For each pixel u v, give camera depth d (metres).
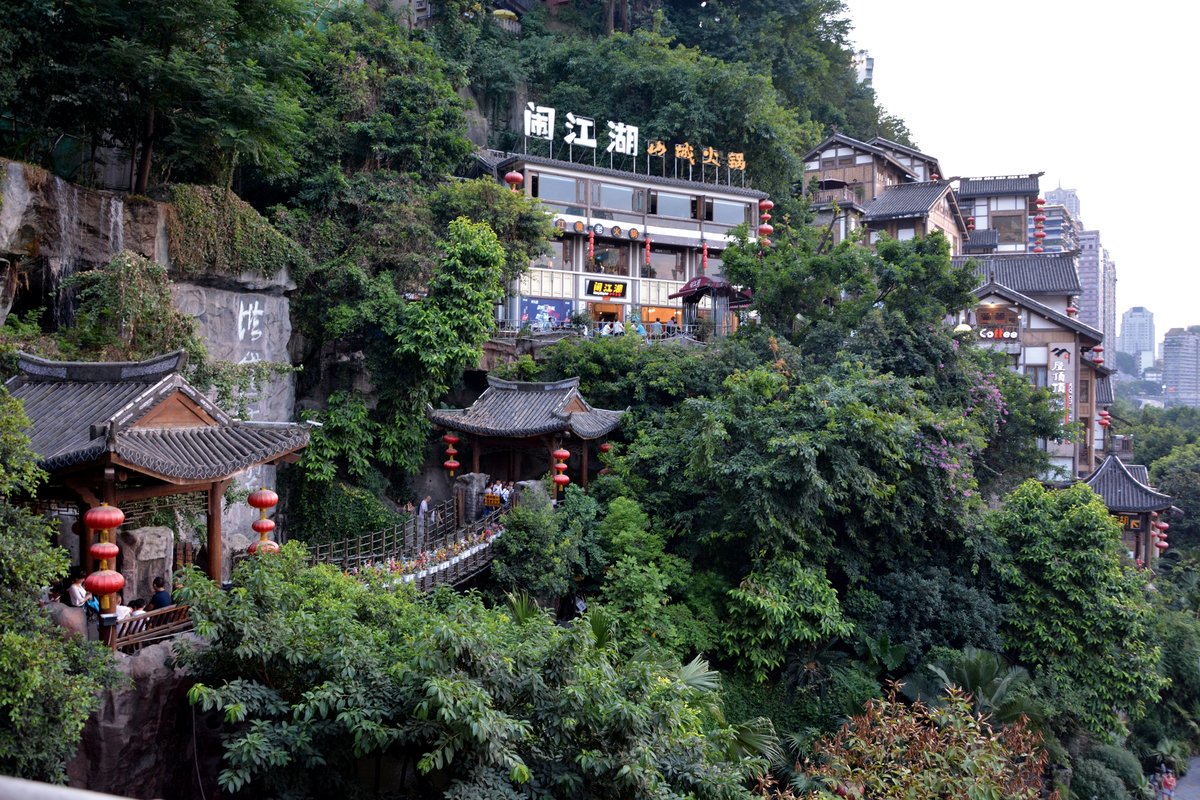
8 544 11.70
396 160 36.09
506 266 34.09
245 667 13.35
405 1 52.50
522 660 13.42
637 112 50.31
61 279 21.31
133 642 14.21
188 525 20.94
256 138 24.80
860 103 71.88
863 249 33.97
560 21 60.19
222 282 25.83
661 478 27.20
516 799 12.23
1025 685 24.14
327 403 29.86
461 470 31.88
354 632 13.67
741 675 23.69
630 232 43.00
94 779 12.86
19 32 21.09
